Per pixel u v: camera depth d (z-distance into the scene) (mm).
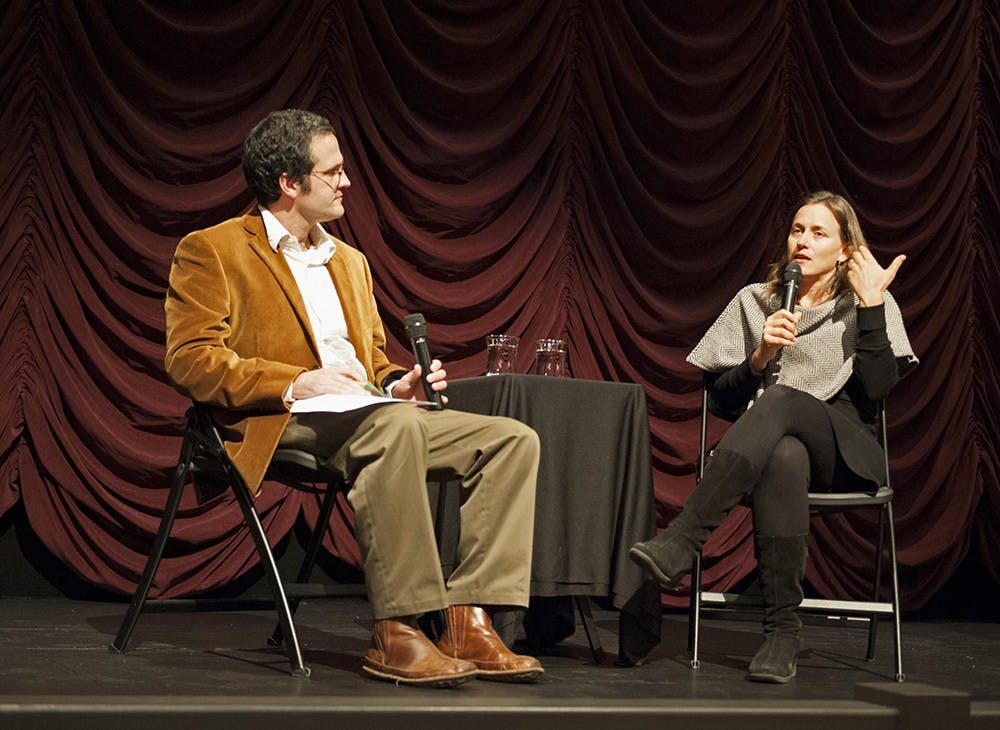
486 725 1603
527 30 3973
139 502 3486
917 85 4367
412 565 2129
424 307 3816
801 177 4258
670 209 4117
